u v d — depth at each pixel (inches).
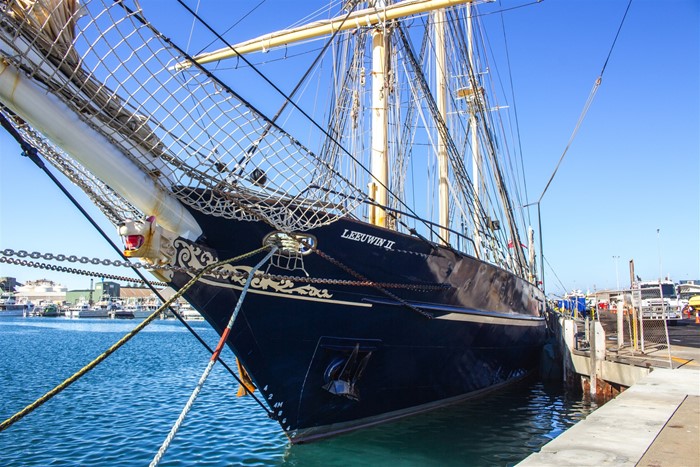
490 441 404.2
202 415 574.2
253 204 297.6
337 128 672.4
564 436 250.8
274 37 603.8
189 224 286.0
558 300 1391.5
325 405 374.3
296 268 339.9
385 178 525.0
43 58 205.2
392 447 378.0
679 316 1493.6
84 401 674.8
